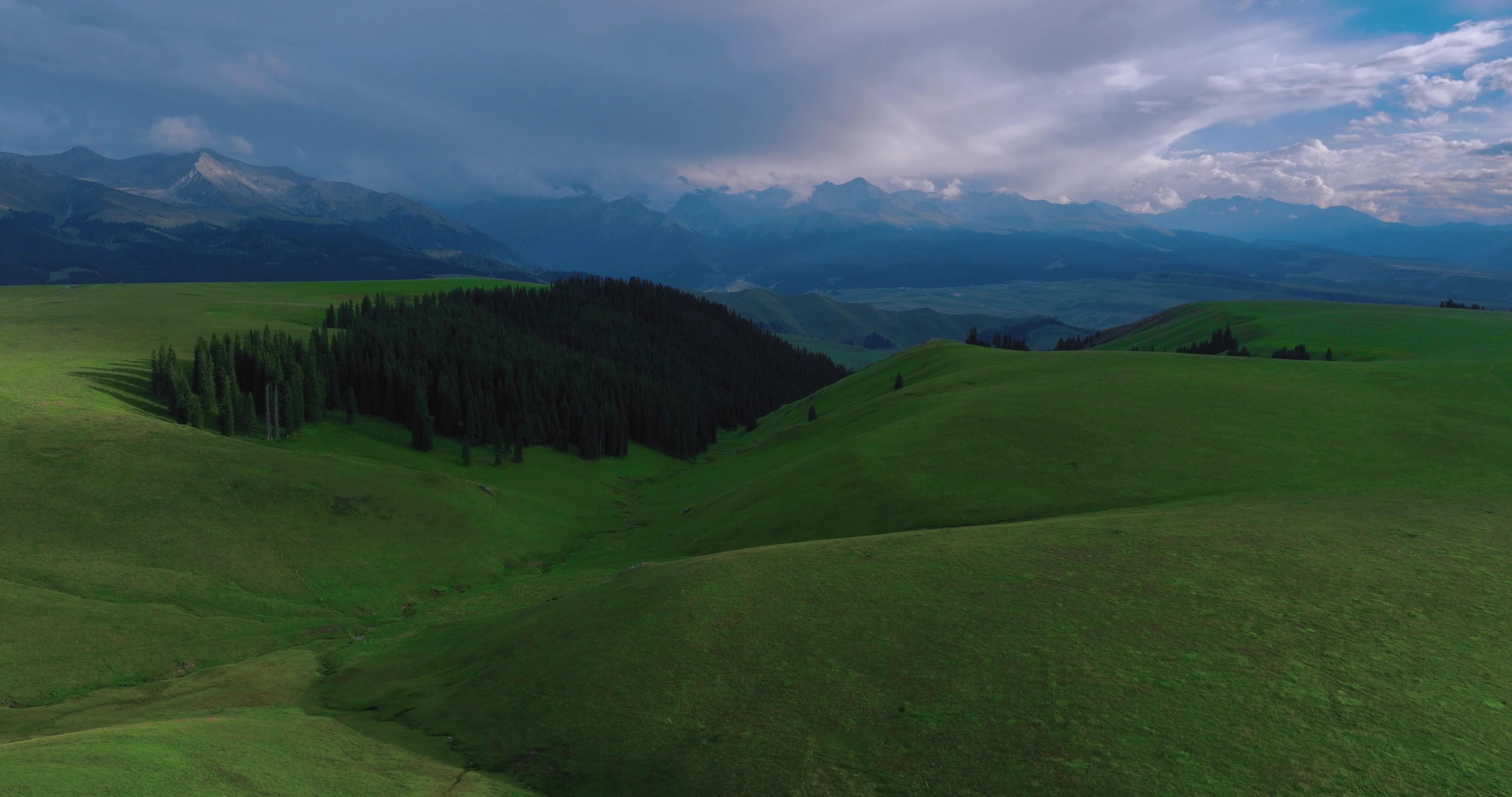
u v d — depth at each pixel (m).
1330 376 97.69
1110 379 104.50
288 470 92.81
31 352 123.88
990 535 53.72
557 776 33.41
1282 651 33.81
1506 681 30.83
